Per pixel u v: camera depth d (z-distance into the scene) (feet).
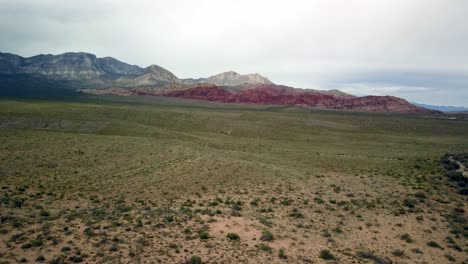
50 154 154.92
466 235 88.28
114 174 133.59
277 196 115.96
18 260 57.67
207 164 152.25
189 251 66.33
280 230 83.71
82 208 93.50
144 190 116.26
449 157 179.73
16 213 83.56
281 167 159.43
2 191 104.83
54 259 58.34
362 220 96.94
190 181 128.57
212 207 100.48
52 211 88.17
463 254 78.02
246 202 107.65
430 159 178.40
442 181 136.56
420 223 95.81
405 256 75.05
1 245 63.46
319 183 133.80
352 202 111.75
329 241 80.07
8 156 145.07
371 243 81.41
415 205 110.32
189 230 77.30
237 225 84.33
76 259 58.65
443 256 76.43
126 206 96.89
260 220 89.25
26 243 64.49
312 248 74.69
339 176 147.13
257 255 67.21
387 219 98.22
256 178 135.85
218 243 71.41
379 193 122.31
